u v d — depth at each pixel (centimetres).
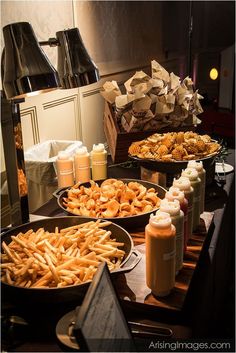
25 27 116
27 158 182
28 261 100
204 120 325
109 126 231
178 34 489
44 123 216
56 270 96
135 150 186
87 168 183
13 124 133
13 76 114
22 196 142
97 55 281
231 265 252
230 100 465
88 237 112
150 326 94
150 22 394
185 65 529
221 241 166
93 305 68
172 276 101
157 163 172
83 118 266
